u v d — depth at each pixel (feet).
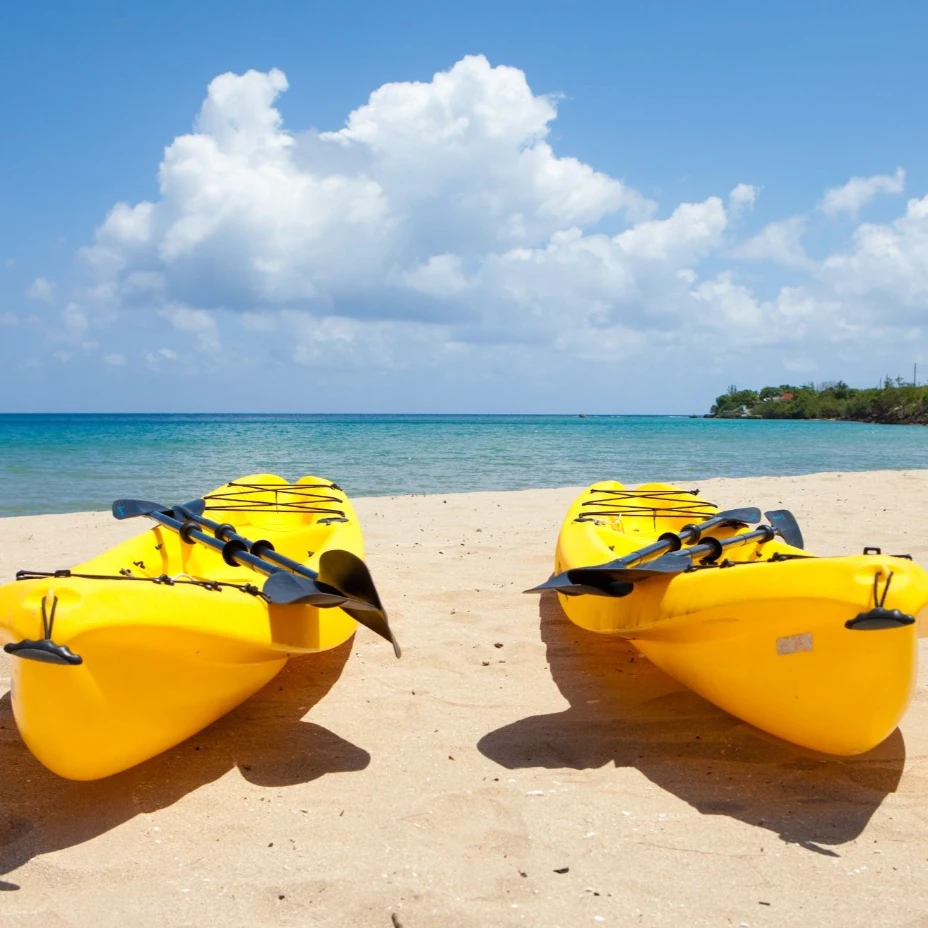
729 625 10.90
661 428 219.61
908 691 10.02
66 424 241.14
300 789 10.85
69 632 8.93
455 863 9.09
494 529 30.12
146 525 31.65
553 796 10.60
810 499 38.52
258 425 239.30
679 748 12.00
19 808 10.28
